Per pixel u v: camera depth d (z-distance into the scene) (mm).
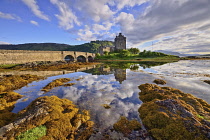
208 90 13273
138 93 12992
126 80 19797
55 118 7078
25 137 5281
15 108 9742
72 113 8141
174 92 12008
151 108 8047
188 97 9922
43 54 47938
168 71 28625
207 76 21453
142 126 6871
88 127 6824
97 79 21031
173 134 5535
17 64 37719
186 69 31062
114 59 88812
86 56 83625
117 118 7805
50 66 40406
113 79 20812
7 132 5371
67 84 17328
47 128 6133
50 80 20750
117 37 126688
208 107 8672
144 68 36406
